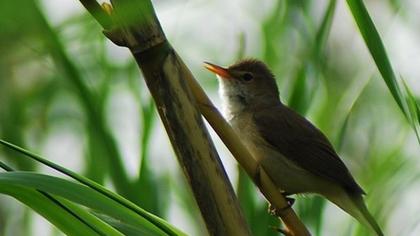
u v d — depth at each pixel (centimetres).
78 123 301
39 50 283
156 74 283
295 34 301
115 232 283
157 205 296
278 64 303
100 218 283
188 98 283
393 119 306
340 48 305
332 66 304
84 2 275
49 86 298
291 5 302
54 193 268
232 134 286
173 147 283
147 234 282
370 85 305
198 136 283
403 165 303
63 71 295
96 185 279
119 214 281
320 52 300
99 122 296
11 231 303
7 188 282
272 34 302
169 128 283
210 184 283
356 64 305
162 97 283
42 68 297
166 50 283
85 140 299
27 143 300
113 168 296
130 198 296
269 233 296
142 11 282
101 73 297
